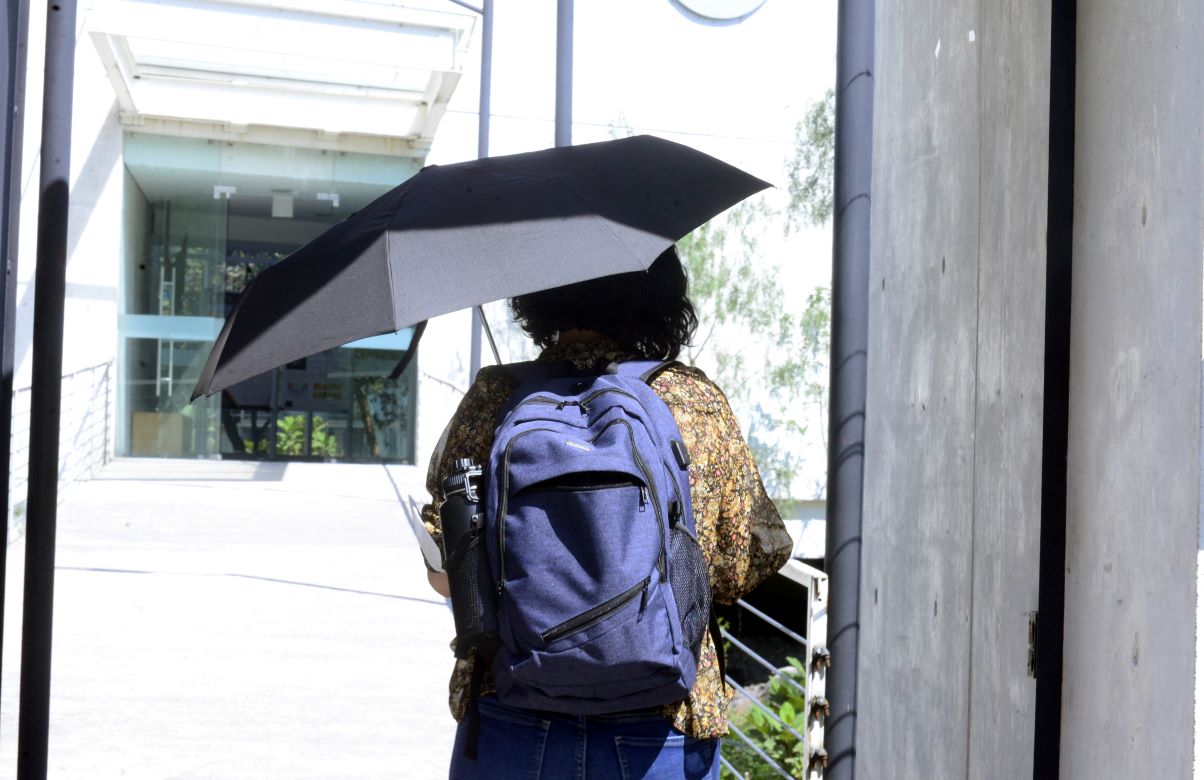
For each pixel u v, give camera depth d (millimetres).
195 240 15117
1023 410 2312
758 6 15984
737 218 14812
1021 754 2254
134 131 14695
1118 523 1871
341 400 15664
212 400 15359
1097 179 1976
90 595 7324
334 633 6691
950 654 2619
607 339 2006
